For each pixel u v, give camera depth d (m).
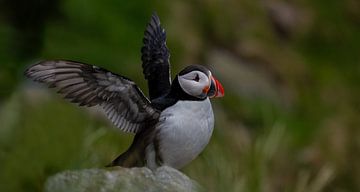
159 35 8.12
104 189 5.98
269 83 17.75
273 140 10.87
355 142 17.06
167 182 6.35
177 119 7.06
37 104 6.12
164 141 7.06
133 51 15.62
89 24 15.48
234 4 19.03
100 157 7.51
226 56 17.70
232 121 15.85
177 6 17.30
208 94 7.21
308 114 17.62
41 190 5.67
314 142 16.38
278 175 14.23
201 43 17.19
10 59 12.61
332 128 17.19
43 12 14.47
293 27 19.95
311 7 20.78
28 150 5.73
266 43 18.89
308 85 18.64
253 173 9.52
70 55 14.63
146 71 7.95
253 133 15.75
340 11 21.31
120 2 16.33
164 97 7.29
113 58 15.12
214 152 8.78
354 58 20.39
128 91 6.96
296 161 15.12
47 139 5.88
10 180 5.57
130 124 7.12
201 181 8.03
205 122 7.19
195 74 7.20
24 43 13.34
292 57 19.12
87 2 15.67
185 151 7.16
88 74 6.74
